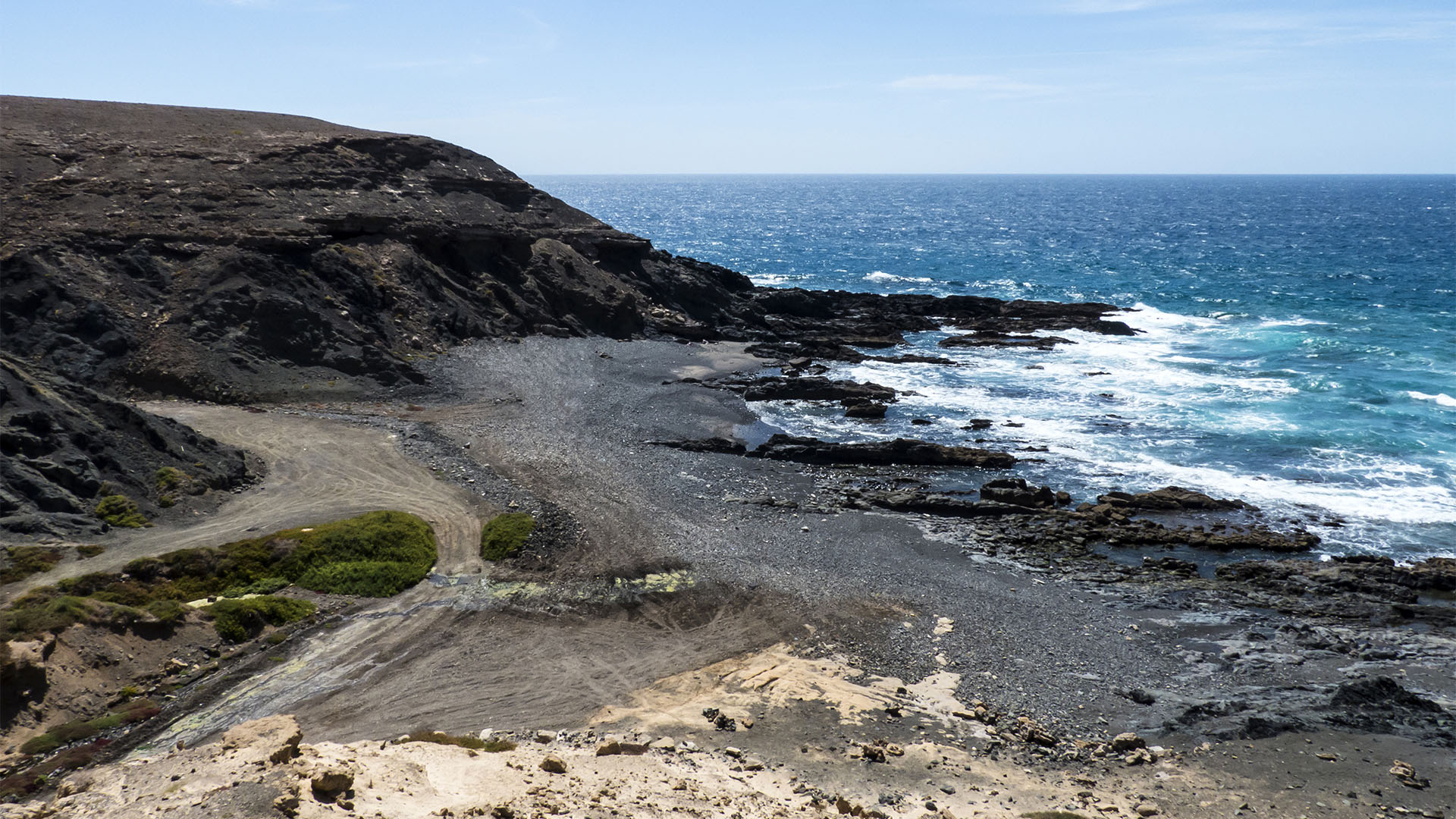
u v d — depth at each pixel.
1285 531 44.31
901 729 27.95
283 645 32.72
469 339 74.31
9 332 57.28
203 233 68.25
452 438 54.31
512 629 34.31
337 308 68.12
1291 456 54.28
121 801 19.30
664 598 37.00
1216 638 34.72
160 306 62.44
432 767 21.56
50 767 25.25
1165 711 29.58
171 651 31.28
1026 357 80.38
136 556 36.19
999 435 58.69
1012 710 29.48
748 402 66.12
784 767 25.08
